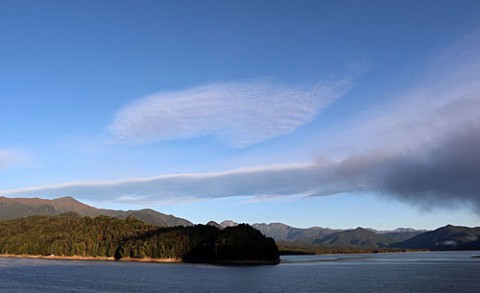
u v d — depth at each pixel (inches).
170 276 7677.2
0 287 5841.5
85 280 6830.7
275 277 7608.3
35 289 5634.8
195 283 6491.1
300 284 6397.6
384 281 6855.3
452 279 7180.1
